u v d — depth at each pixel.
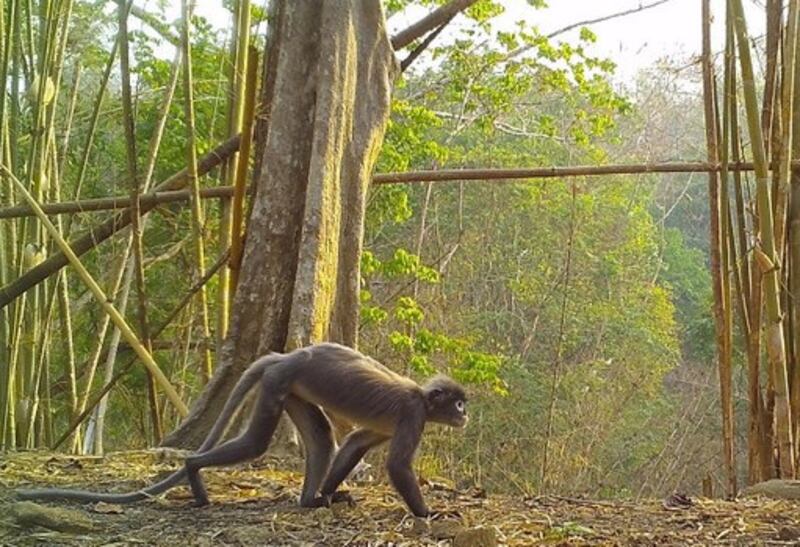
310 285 8.35
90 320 16.66
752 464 9.62
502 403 24.56
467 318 26.66
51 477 6.95
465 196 28.61
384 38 9.40
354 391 6.04
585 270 28.06
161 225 16.06
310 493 6.15
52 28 10.60
